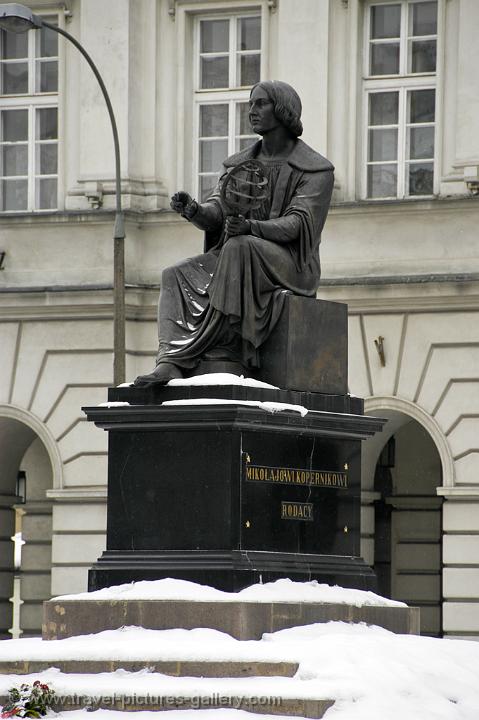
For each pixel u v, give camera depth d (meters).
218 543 24.19
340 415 25.03
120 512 24.67
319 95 51.81
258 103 25.83
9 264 53.62
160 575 24.19
